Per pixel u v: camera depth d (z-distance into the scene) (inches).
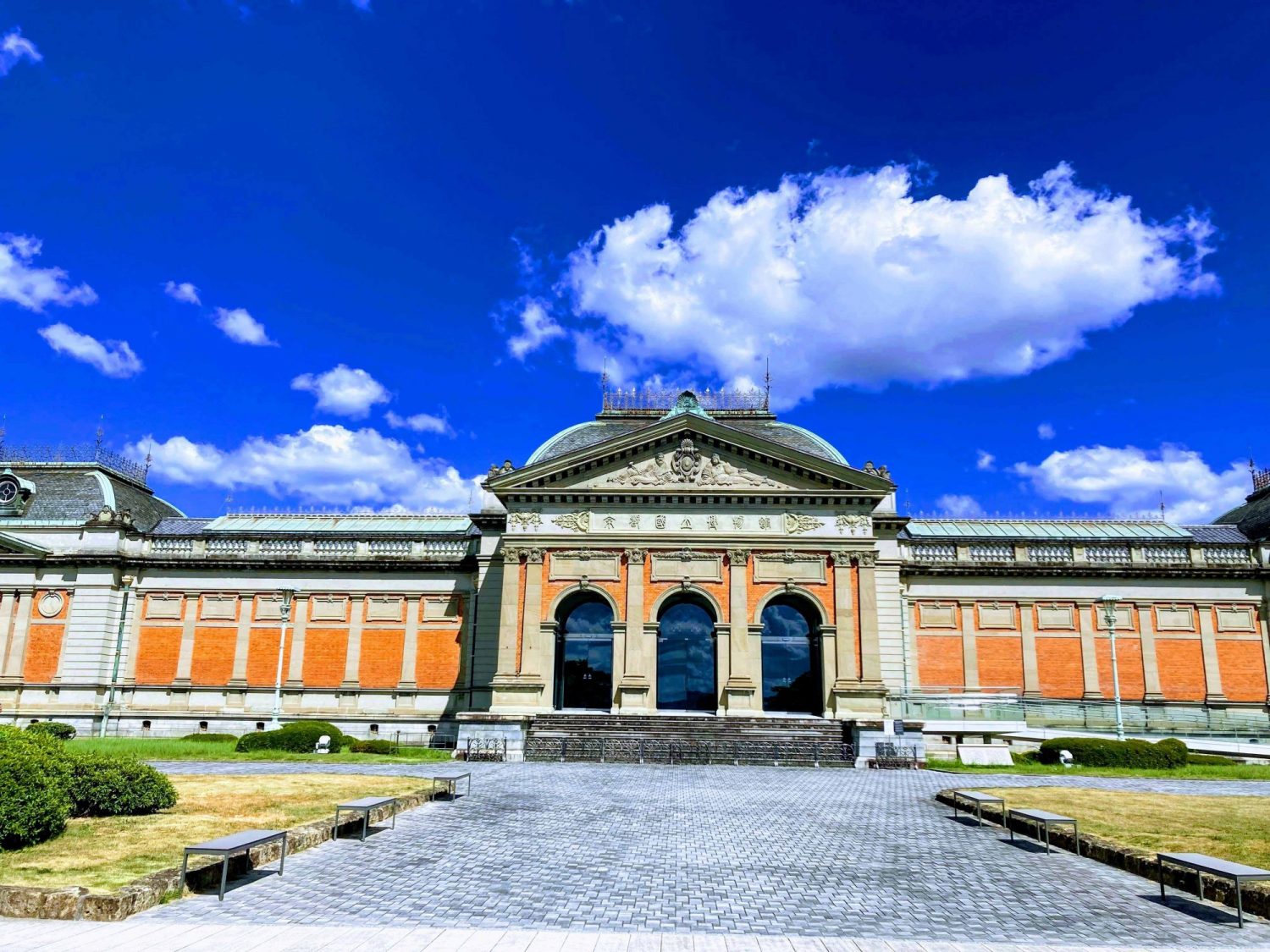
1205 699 1984.5
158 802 728.3
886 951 420.5
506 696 1668.3
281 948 406.3
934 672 2026.3
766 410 2181.3
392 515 2433.6
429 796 893.8
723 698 1659.7
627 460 1791.3
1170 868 567.5
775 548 1731.1
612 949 417.7
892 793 1035.3
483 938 430.9
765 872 594.2
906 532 2235.5
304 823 695.1
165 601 2101.4
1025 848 696.4
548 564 1744.6
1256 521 2239.2
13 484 2199.8
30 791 579.2
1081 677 2010.3
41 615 2068.2
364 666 2054.6
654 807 886.4
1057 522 2373.3
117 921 442.0
